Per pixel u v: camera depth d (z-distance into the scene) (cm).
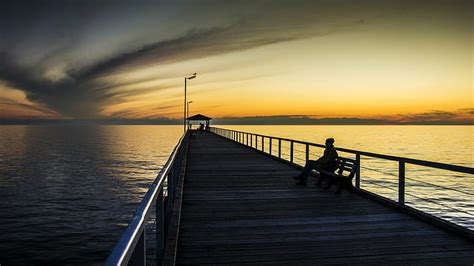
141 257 197
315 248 488
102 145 18575
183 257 455
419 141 19075
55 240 3222
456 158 8350
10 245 3073
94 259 2783
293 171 1305
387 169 6481
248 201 791
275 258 452
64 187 5869
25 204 4659
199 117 6156
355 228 583
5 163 9525
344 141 17438
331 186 984
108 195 5212
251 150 2397
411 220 629
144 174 7312
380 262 439
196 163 1583
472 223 2875
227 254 466
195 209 716
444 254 464
